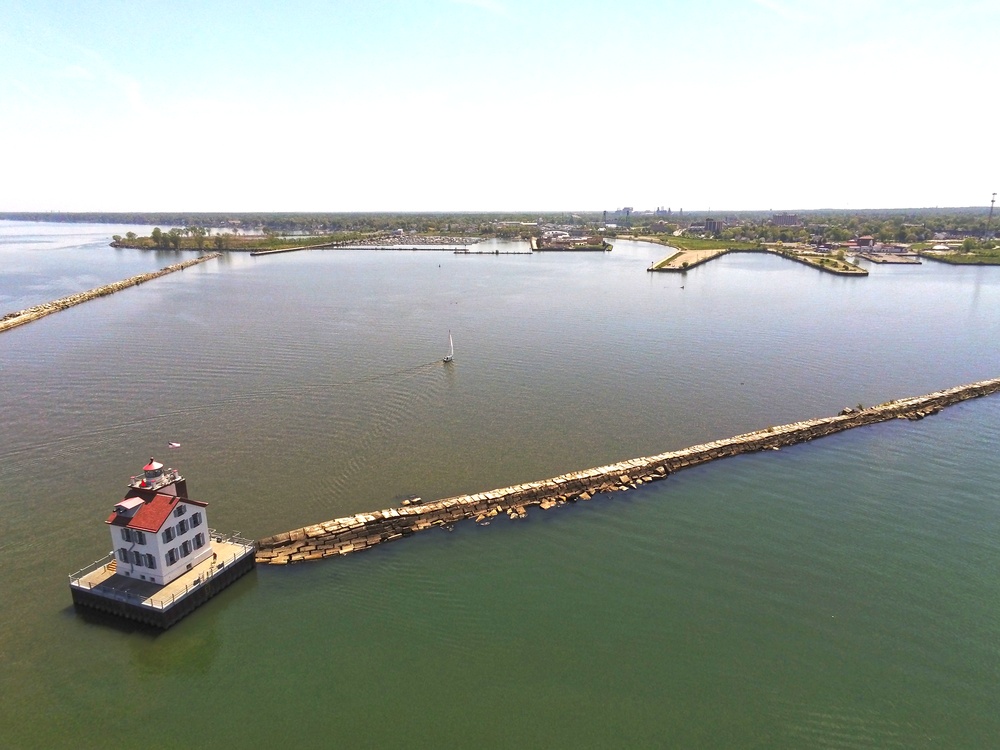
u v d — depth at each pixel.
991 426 91.19
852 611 51.81
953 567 57.53
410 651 47.47
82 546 59.72
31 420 90.19
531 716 42.03
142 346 131.88
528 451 81.69
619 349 133.62
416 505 66.69
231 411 94.38
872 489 71.88
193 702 42.84
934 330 153.50
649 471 75.19
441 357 125.69
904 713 42.50
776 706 42.94
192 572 52.84
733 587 54.72
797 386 109.75
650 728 41.16
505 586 54.69
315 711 42.19
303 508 66.69
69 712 41.97
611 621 50.62
